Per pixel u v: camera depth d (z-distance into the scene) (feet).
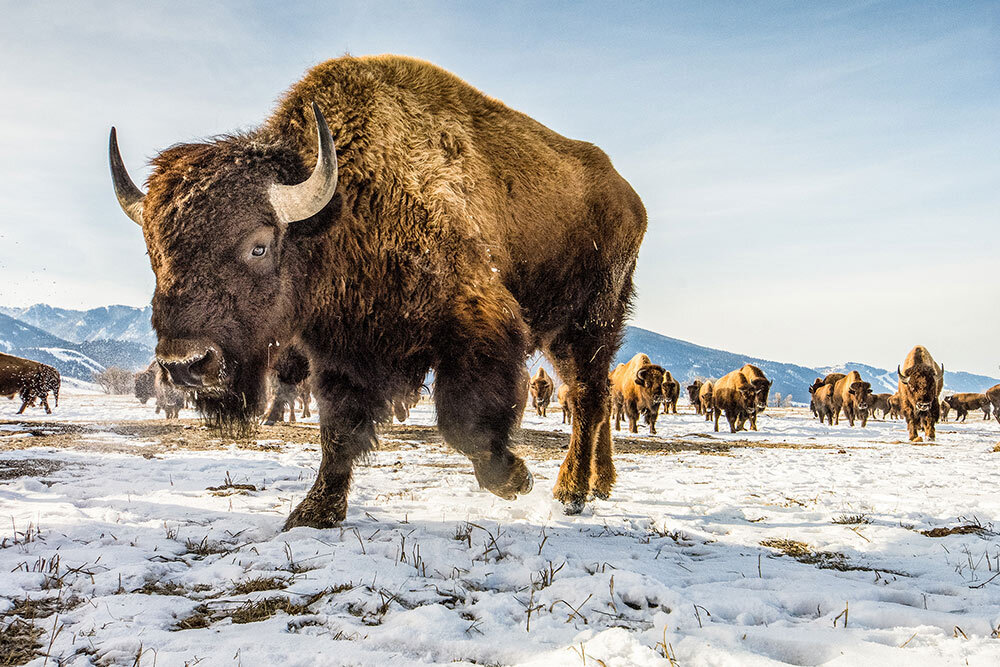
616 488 20.79
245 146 11.63
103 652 6.76
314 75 13.20
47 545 11.06
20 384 68.59
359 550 10.78
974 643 7.16
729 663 6.57
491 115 15.23
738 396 63.62
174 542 11.48
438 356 12.33
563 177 16.34
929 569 11.11
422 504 15.64
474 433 11.92
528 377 13.01
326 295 12.15
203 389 10.80
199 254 10.65
